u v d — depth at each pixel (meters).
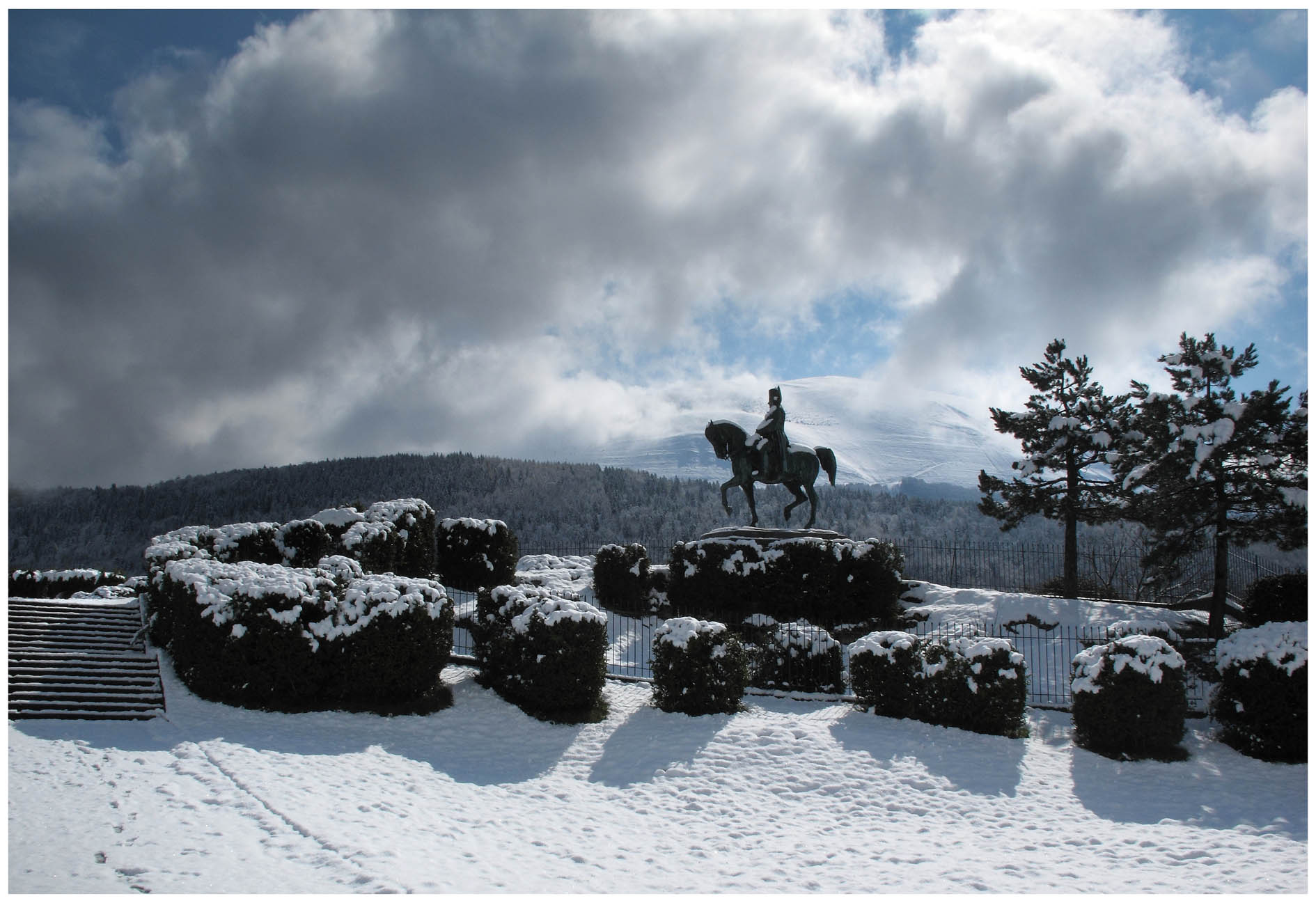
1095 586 30.97
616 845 12.26
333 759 14.80
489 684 19.02
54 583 31.38
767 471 27.53
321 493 110.88
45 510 96.12
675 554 26.48
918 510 92.06
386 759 15.19
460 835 12.05
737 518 95.38
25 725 15.12
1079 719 17.14
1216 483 24.16
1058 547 41.44
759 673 19.91
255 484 111.88
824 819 13.64
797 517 91.44
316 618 17.59
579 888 10.45
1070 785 15.27
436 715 17.56
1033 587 32.94
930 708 17.59
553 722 17.44
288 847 10.80
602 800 14.22
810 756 15.86
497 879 10.42
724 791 14.63
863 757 15.88
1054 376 30.05
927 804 14.30
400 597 18.02
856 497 96.31
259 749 14.81
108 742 14.62
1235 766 16.33
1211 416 24.34
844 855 12.20
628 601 26.53
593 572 29.34
